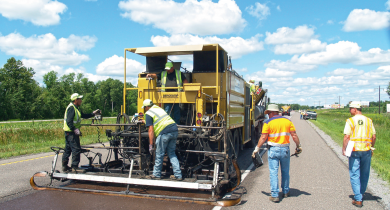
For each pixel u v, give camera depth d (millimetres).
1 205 5031
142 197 5488
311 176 7422
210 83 7801
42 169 8195
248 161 9633
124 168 6770
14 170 8062
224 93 7770
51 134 16406
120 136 6918
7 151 12031
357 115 5266
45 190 5984
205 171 6465
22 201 5258
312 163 9172
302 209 4969
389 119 27016
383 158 10281
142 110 7273
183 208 4934
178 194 5727
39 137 15820
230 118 8297
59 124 20688
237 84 9375
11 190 5973
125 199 5406
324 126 29250
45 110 81312
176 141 6172
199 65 7875
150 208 4914
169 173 6277
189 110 7246
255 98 13703
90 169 6820
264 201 5395
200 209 4906
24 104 75188
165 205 5078
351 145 5125
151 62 8406
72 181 6723
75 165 6551
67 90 90562
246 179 7152
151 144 5859
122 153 7102
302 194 5863
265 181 6941
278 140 5371
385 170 7754
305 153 11242
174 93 6980
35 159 9938
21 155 10984
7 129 15961
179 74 7254
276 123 5395
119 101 110312
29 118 75625
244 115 10750
